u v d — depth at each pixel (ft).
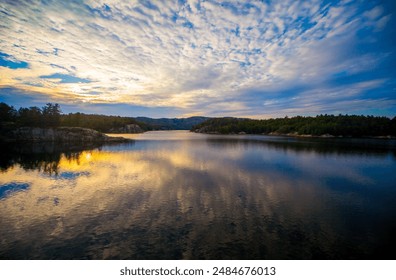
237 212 54.75
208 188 75.56
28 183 81.46
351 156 164.35
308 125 550.77
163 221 49.08
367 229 46.96
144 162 131.75
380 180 90.63
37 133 305.94
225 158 149.89
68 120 515.91
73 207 57.41
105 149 211.20
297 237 42.98
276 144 277.85
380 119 484.33
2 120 303.68
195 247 39.01
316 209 57.98
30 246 39.19
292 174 99.40
